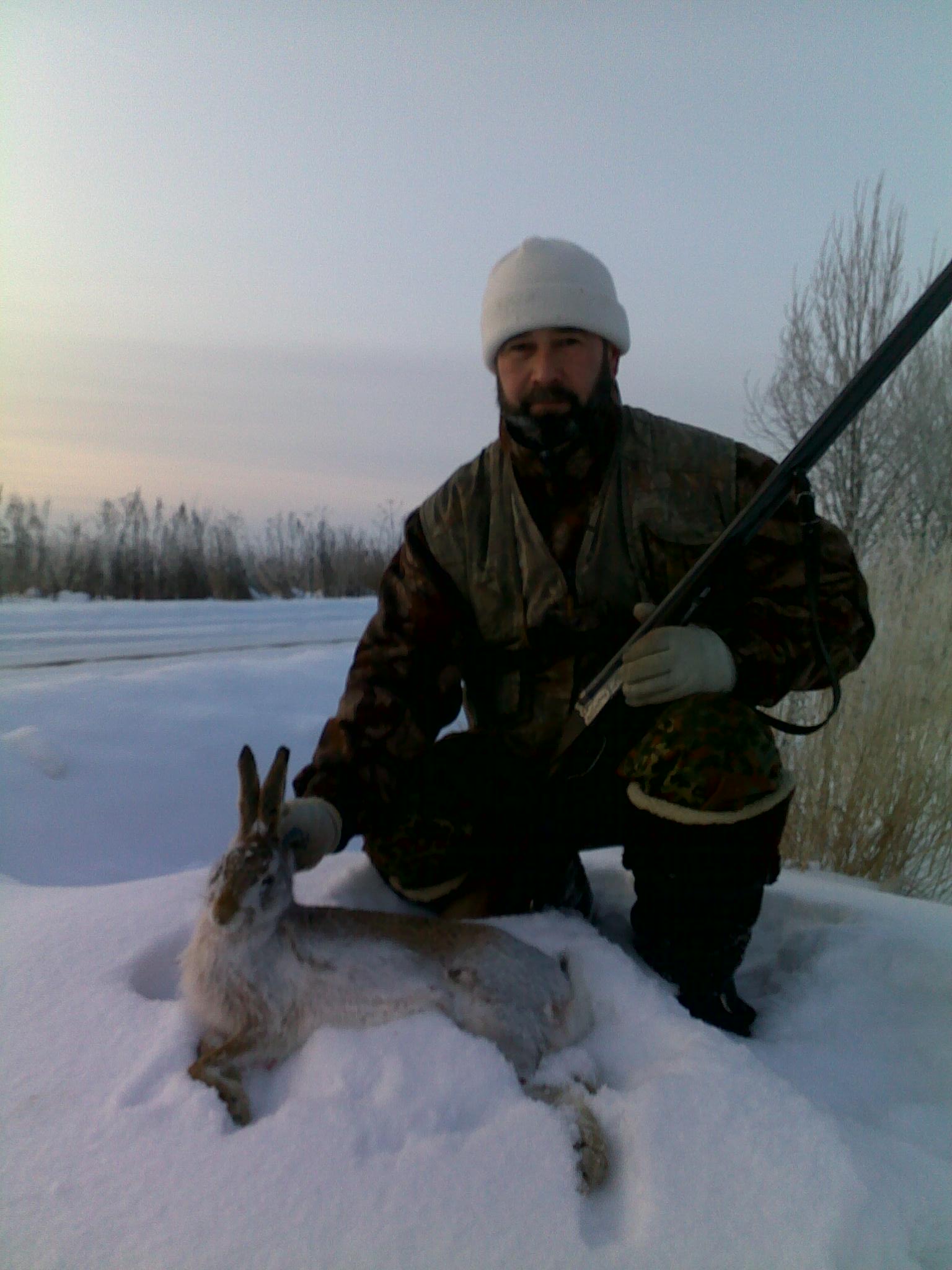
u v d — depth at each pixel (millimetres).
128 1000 2162
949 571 4379
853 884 3861
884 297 7828
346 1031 2002
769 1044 2289
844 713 4176
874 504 7375
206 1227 1518
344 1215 1540
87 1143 1700
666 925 2391
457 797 2693
